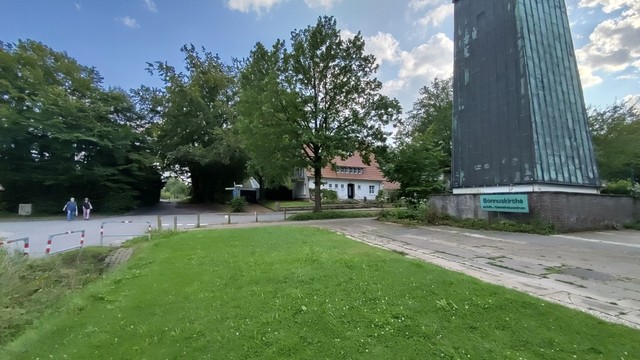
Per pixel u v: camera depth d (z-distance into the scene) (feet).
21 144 88.22
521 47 49.26
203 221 69.62
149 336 14.12
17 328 19.66
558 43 52.85
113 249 39.63
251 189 140.77
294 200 137.80
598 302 15.42
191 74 129.29
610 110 76.18
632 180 75.77
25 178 88.84
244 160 118.83
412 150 66.44
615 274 20.84
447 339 12.07
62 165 90.38
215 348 12.62
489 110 53.67
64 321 16.66
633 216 49.16
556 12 54.13
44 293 26.50
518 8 50.34
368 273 19.31
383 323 13.32
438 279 17.72
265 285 18.67
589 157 51.26
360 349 11.76
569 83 52.37
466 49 59.11
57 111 86.58
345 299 15.67
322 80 76.13
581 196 45.09
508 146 50.01
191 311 16.06
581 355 10.89
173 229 50.16
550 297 16.06
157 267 25.34
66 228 58.95
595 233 41.98
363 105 76.84
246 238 36.19
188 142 124.36
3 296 23.77
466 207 53.83
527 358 10.82
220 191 137.39
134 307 17.43
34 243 43.93
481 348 11.44
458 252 28.71
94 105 96.94
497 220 48.57
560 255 27.32
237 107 74.59
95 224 65.46
